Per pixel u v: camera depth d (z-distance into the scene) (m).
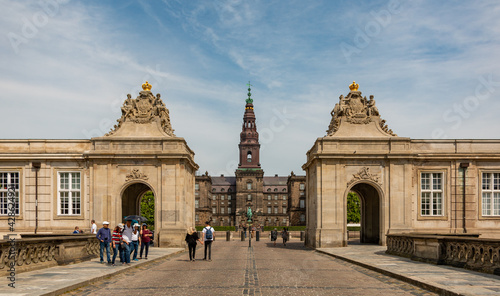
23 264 18.67
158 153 38.88
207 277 18.36
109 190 38.97
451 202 39.41
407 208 38.69
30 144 39.97
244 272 20.12
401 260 24.00
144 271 20.91
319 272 20.11
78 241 23.47
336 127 40.06
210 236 26.67
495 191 39.56
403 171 38.94
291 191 169.75
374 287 15.54
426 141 39.97
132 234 23.83
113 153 39.00
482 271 17.88
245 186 177.25
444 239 21.06
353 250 33.72
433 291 14.45
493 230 39.16
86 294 14.45
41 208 39.50
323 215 38.44
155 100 40.94
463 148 39.91
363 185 43.91
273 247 43.41
